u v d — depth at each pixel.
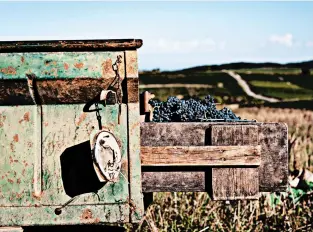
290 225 8.12
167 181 5.06
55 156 4.88
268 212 8.31
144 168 5.05
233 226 7.88
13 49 4.78
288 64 121.25
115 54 4.80
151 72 101.94
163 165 4.99
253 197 5.05
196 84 90.75
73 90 4.83
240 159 5.00
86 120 4.87
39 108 4.90
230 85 91.12
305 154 12.43
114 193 4.88
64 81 4.80
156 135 5.06
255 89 88.69
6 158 4.88
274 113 34.25
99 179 4.62
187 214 8.36
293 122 26.89
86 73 4.79
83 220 4.89
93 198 4.88
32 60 4.80
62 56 4.80
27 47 4.77
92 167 4.87
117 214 4.89
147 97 5.06
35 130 4.89
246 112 36.59
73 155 4.88
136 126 4.86
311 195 8.64
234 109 42.12
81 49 4.79
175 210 8.50
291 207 8.55
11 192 4.89
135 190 4.88
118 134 4.86
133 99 4.84
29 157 4.88
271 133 5.10
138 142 4.86
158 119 5.76
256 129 5.05
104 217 4.89
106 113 4.86
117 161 4.73
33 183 4.88
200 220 8.25
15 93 4.84
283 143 5.10
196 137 5.07
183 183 5.06
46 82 4.80
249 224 8.06
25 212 4.89
